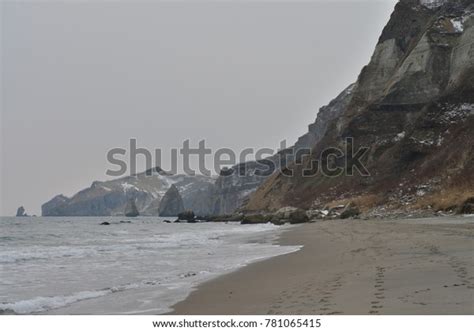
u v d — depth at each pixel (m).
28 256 23.09
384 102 84.12
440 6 93.44
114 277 16.11
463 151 60.03
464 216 42.16
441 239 20.09
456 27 84.56
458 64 76.94
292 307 9.62
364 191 73.44
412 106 81.31
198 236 41.41
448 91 73.94
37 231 59.12
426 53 82.44
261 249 25.28
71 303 11.79
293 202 87.94
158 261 20.62
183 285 13.86
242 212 105.38
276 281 13.36
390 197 64.81
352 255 17.77
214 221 107.81
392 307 8.48
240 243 30.88
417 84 81.94
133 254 24.12
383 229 31.28
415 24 93.12
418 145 69.94
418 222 37.25
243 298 11.30
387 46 94.25
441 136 68.69
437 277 10.80
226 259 20.78
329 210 69.81
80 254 24.31
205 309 10.45
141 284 14.30
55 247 29.73
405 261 14.12
